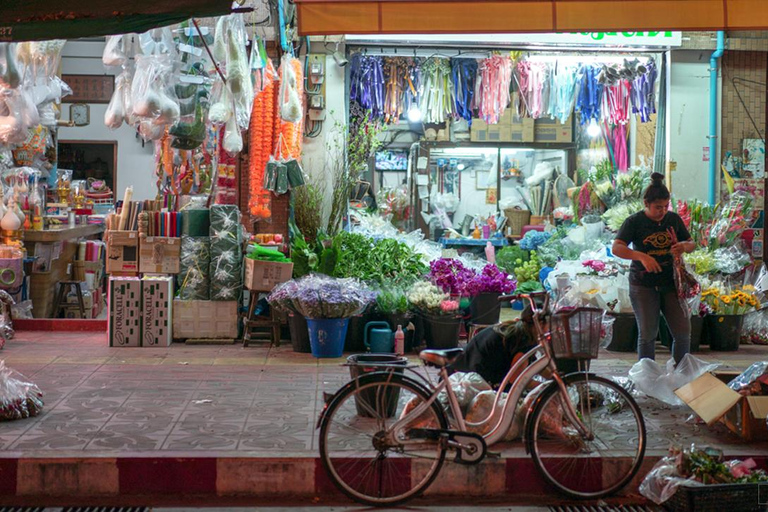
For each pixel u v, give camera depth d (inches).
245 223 403.5
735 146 435.8
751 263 386.6
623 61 440.1
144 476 199.0
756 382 231.5
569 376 203.0
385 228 418.3
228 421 230.2
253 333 358.6
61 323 376.2
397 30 248.8
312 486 201.2
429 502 199.9
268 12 369.1
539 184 518.3
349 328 335.3
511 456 205.9
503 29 249.0
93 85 629.9
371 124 431.2
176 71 304.3
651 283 270.1
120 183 657.0
